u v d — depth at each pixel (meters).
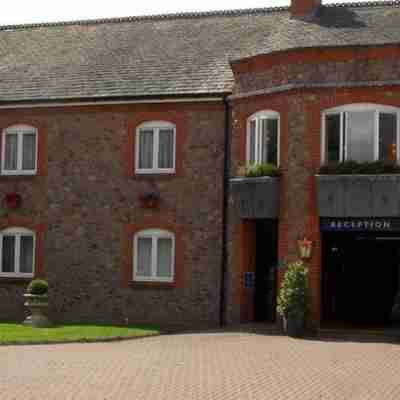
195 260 25.08
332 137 22.45
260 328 22.72
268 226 25.09
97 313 26.03
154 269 25.66
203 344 19.50
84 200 26.36
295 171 22.55
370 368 16.03
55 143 26.77
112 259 26.00
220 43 27.62
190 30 28.94
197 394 13.16
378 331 21.78
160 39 28.77
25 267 27.08
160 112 25.73
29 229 26.92
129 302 25.73
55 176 26.72
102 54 28.56
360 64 22.22
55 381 14.10
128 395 12.98
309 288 22.00
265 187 22.92
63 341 19.83
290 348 18.75
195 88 25.42
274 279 24.84
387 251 26.03
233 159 24.52
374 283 26.02
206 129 25.20
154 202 25.53
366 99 22.12
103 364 16.05
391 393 13.58
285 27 24.70
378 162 21.81
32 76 28.16
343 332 21.62
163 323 25.31
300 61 22.64
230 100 24.70
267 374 15.13
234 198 23.72
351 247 25.98
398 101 21.95
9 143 27.36
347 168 21.98
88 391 13.24
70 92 26.77
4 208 27.23
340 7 25.86
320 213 22.19
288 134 22.72
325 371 15.58
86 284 26.20
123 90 26.17
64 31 30.77
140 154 26.03
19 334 20.84
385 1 25.97
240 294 24.03
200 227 25.08
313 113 22.45
